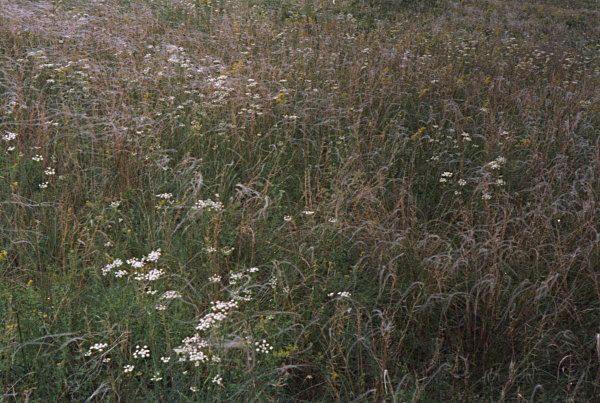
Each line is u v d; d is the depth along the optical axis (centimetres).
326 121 681
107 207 516
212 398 335
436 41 1203
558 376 392
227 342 361
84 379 347
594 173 629
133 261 413
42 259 453
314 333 407
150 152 595
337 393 354
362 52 1002
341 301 420
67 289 402
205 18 1162
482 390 390
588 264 462
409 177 636
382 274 425
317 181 571
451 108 766
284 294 418
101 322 365
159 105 693
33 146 585
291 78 823
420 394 359
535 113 792
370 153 646
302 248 468
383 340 385
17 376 347
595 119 827
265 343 373
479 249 459
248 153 635
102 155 576
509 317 419
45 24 922
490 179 600
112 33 945
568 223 559
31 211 499
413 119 780
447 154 680
